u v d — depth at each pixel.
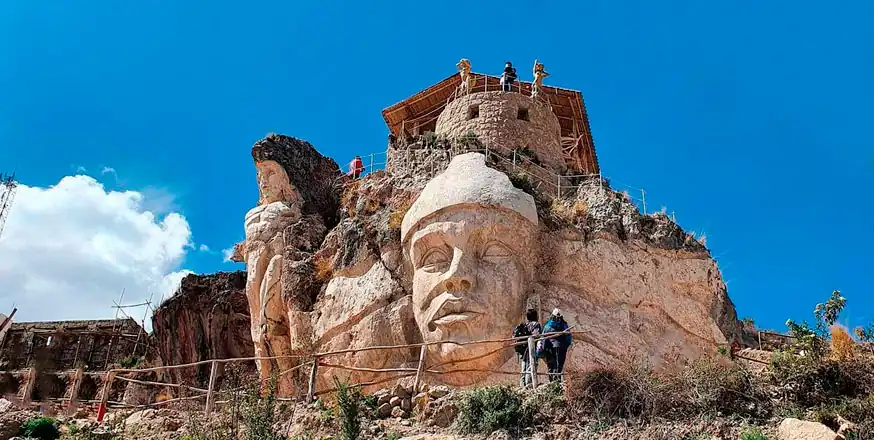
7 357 36.16
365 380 16.67
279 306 19.05
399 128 26.78
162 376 24.91
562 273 17.22
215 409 14.29
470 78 24.58
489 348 15.66
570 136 26.98
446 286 16.23
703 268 18.02
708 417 11.69
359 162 22.48
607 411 11.84
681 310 17.36
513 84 24.94
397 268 17.69
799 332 13.97
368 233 18.52
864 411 11.62
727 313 21.59
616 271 17.25
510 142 21.75
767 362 15.13
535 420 11.84
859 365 12.82
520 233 16.89
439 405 12.51
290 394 17.77
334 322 17.61
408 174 19.70
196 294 25.23
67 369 35.75
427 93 25.64
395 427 12.33
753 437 10.81
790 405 12.20
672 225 18.42
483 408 12.05
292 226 19.98
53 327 36.91
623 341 16.23
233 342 24.39
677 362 16.28
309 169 21.84
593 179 20.23
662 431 11.31
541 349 13.90
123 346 36.03
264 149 21.27
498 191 17.03
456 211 16.84
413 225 17.25
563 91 25.83
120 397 31.44
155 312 25.67
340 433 11.86
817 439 10.67
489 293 16.16
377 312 17.17
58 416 16.12
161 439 12.87
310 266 19.08
